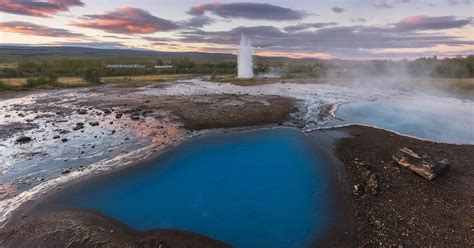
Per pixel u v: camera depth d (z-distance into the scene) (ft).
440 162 49.98
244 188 48.03
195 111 94.68
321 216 40.04
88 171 51.70
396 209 39.93
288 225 38.40
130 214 39.91
